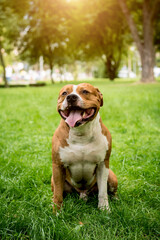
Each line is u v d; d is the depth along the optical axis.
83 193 3.24
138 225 2.53
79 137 2.70
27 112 9.46
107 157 2.90
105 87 20.00
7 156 4.80
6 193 3.21
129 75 63.34
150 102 10.52
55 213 2.75
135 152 4.88
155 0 21.89
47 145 5.37
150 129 6.52
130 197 3.21
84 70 94.69
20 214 2.60
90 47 37.56
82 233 2.44
